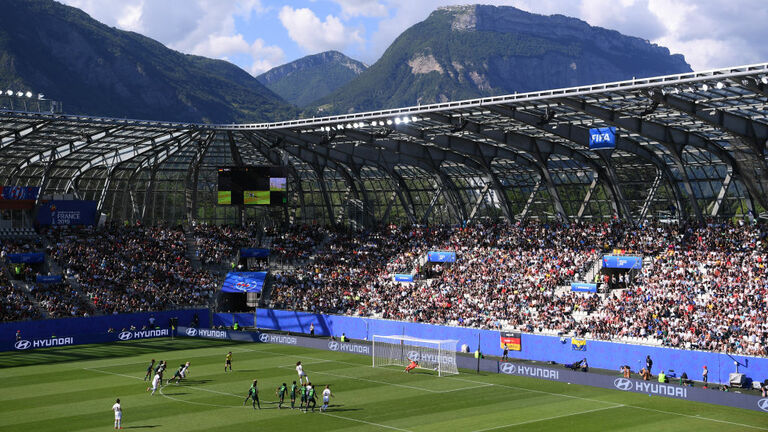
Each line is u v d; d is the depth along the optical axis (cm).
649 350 6700
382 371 7112
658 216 9375
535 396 5934
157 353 8169
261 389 6166
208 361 7644
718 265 8006
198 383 6438
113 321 9144
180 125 9681
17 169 10425
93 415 5175
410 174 11506
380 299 9562
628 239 9131
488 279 9306
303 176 12369
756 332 6694
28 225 10350
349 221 12231
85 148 10131
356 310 9488
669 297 7688
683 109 6556
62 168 10906
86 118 8669
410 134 8812
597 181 9575
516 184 10525
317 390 6169
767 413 5316
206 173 12100
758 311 7019
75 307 9144
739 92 6134
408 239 11062
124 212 11950
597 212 9988
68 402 5622
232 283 10325
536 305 8412
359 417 5150
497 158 9806
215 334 9312
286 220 12394
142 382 6462
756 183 8125
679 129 7775
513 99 7006
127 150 10469
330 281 10350
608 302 8019
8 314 8594
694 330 7038
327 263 10906
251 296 10688
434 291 9400
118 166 11188
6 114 8000
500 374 6981
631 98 6662
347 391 6134
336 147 9812
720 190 8700
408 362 7569
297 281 10481
